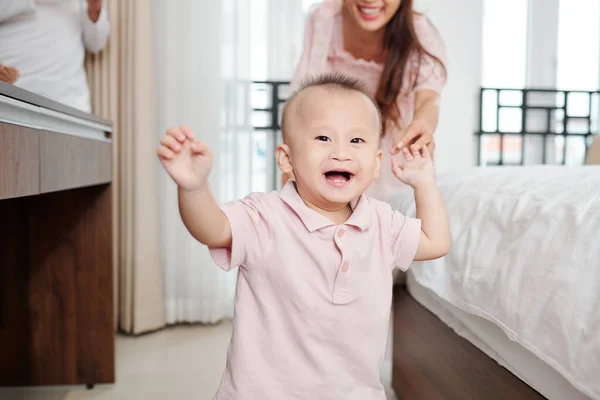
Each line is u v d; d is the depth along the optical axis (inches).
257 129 98.7
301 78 83.1
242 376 30.3
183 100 92.7
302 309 30.0
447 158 102.3
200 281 95.3
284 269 30.2
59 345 68.2
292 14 97.0
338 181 30.8
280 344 30.4
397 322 64.6
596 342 25.4
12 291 67.5
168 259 94.3
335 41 82.4
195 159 27.9
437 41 83.2
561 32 107.4
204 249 94.9
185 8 91.7
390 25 80.7
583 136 108.5
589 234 29.1
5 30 67.3
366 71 83.0
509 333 33.1
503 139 106.0
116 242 91.0
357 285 30.7
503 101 105.0
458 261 42.0
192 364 76.2
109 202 68.1
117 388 67.7
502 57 106.3
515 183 42.4
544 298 30.2
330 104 31.0
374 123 32.2
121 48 89.2
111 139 68.1
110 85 88.6
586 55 108.4
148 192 89.6
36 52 69.1
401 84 82.4
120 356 79.7
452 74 101.0
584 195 32.8
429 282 47.0
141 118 88.4
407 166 35.4
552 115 107.3
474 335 43.7
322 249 30.5
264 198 32.5
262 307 30.8
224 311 98.6
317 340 30.3
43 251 67.7
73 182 50.9
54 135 45.0
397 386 64.4
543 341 29.4
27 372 68.0
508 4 105.7
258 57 97.5
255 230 30.9
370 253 31.7
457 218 45.4
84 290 68.2
